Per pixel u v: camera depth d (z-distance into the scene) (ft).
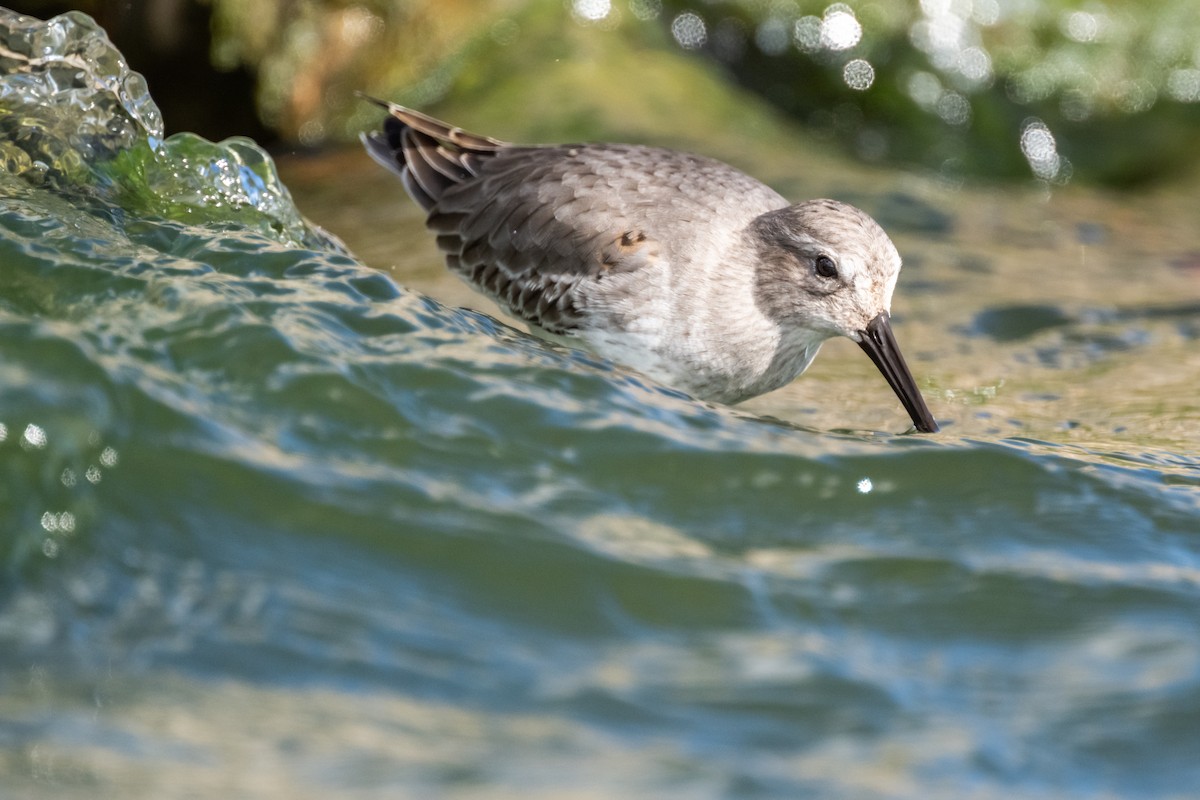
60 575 26.55
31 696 23.82
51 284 33.86
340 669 25.26
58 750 22.70
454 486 30.40
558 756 23.62
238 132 81.00
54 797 21.67
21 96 41.47
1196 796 23.88
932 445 35.60
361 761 23.12
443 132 52.54
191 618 25.95
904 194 76.89
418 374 33.58
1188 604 29.76
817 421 47.14
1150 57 93.20
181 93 79.30
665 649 26.84
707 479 32.58
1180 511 34.24
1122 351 55.98
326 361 32.86
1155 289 65.21
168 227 38.83
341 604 26.76
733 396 47.34
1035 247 71.31
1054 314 60.13
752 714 25.17
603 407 34.30
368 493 29.50
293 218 44.19
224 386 31.55
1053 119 91.61
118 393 29.84
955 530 32.12
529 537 29.22
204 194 42.27
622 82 84.17
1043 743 25.02
